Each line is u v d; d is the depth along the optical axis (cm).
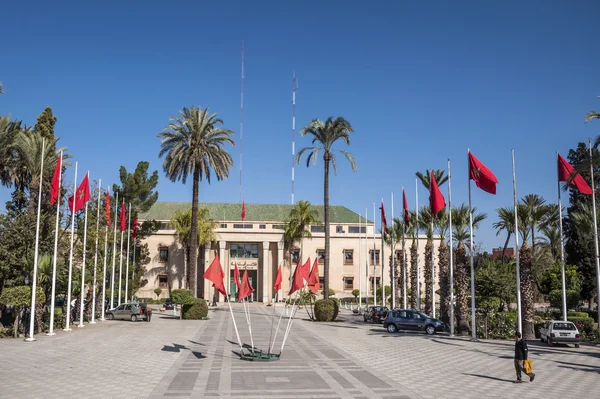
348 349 2636
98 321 4500
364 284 8644
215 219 8600
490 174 3047
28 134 4084
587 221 3350
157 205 9031
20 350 2472
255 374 1848
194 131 5041
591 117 2717
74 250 4603
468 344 2958
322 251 8619
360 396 1480
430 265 4488
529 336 3347
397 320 3747
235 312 6062
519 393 1543
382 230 5562
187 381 1703
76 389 1557
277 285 2947
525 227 3419
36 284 3180
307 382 1694
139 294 8194
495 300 4281
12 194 4334
